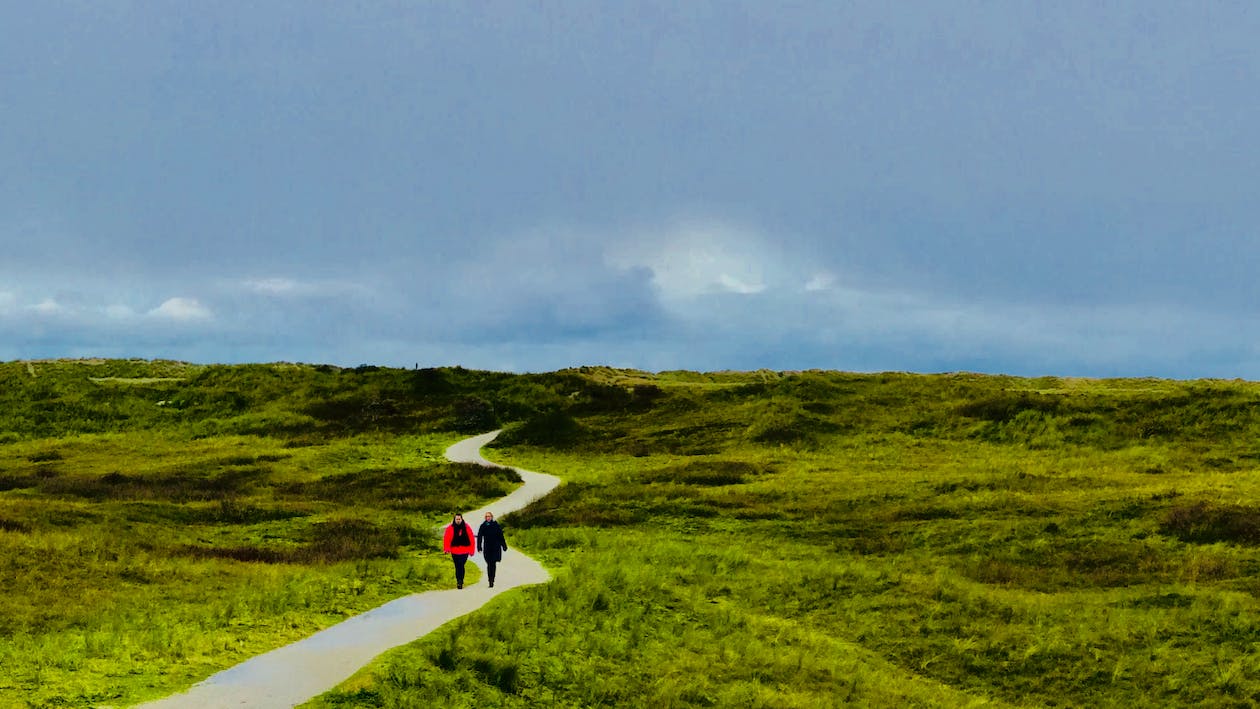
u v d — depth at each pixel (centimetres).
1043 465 5434
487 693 1692
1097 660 2377
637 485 5319
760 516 4356
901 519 4134
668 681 1941
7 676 1568
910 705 2094
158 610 2364
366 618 2205
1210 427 6212
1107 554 3412
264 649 1847
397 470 5962
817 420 7288
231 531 4112
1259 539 3372
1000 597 2911
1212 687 2208
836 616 2778
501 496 5419
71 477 5775
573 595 2480
